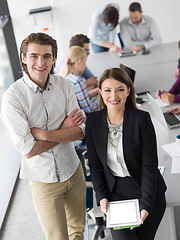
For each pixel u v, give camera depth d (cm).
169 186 240
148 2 663
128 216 206
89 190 273
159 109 311
